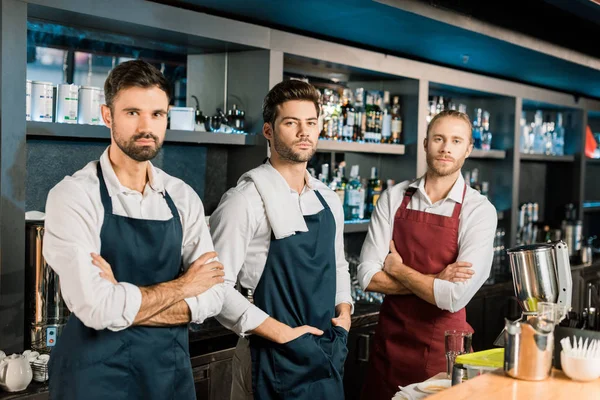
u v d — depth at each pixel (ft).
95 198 6.86
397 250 10.02
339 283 9.32
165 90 6.99
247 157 12.53
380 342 10.10
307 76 14.46
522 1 14.06
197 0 11.05
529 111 22.11
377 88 15.78
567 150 21.95
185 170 12.51
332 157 15.40
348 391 13.05
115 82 6.82
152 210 7.21
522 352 6.14
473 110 18.98
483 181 19.02
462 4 12.51
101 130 9.80
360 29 13.00
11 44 8.59
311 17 12.07
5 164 8.61
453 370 7.08
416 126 15.24
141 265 7.04
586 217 24.72
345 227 13.79
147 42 11.41
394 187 10.32
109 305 6.50
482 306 16.14
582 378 6.07
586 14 13.17
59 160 10.91
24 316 9.08
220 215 8.35
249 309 8.14
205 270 7.30
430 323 9.65
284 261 8.34
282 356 8.24
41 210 10.73
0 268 8.62
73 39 10.96
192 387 7.50
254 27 11.54
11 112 8.64
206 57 12.44
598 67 17.10
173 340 7.23
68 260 6.53
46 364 8.71
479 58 15.81
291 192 8.63
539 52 14.87
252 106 12.10
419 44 14.32
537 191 22.25
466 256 9.48
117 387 6.82
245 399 8.60
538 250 7.49
